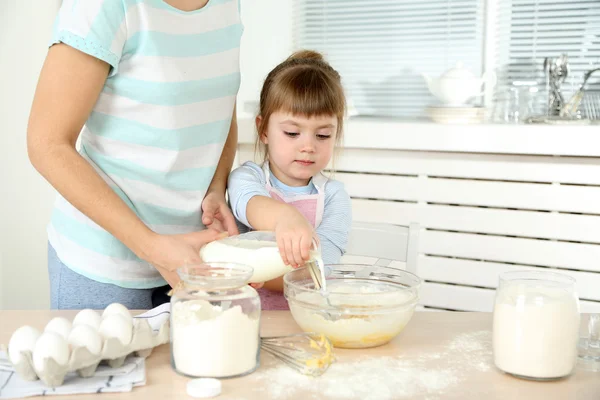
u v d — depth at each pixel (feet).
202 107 4.60
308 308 3.68
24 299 8.98
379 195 9.24
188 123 4.52
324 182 5.85
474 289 9.02
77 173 3.93
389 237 5.92
